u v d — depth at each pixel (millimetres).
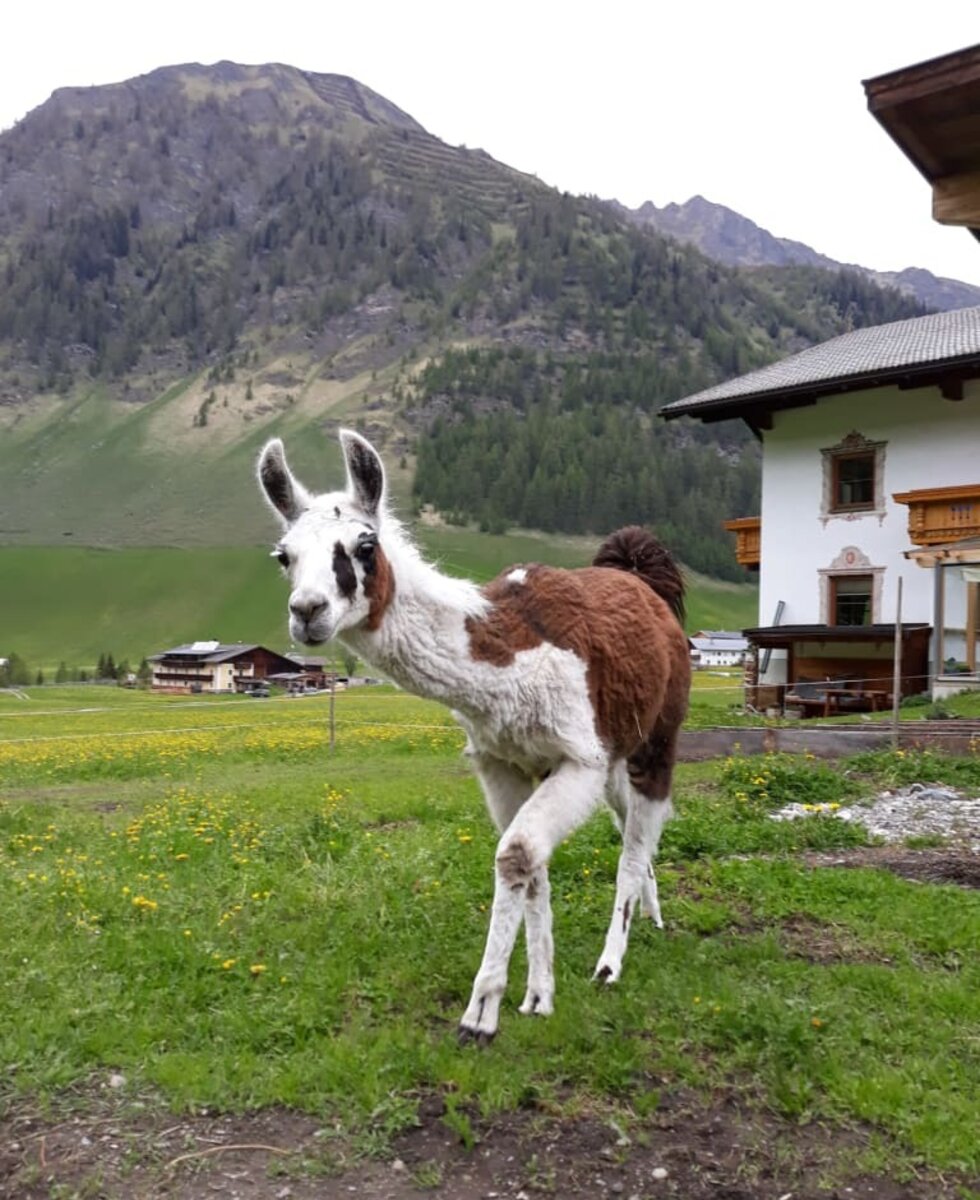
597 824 6000
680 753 10125
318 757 13031
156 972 3625
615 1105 2785
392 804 7766
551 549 122000
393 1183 2465
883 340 23000
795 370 21656
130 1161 2535
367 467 3154
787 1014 3109
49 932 4090
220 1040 3113
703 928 4281
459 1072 2871
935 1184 2449
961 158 3723
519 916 3092
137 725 21797
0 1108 2766
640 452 141500
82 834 6711
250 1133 2668
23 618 108000
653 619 3703
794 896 4648
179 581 116000
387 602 3082
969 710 14266
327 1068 2898
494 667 3146
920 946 4027
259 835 6184
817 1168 2514
